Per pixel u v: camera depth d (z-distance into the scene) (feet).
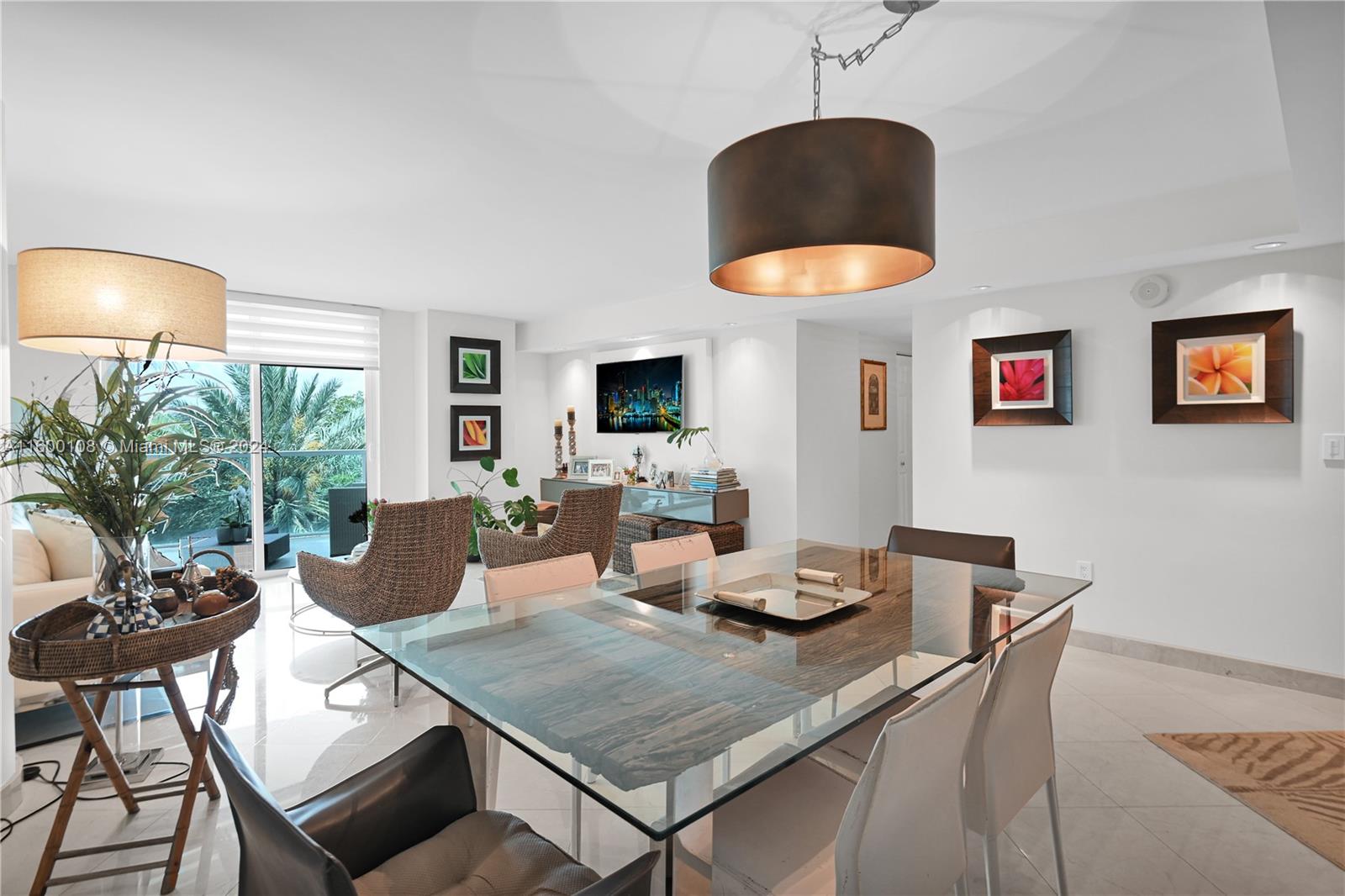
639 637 5.69
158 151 8.36
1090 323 12.13
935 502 14.15
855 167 4.41
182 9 5.56
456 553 10.93
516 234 12.05
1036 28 5.92
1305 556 10.24
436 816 4.54
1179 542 11.32
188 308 6.58
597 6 5.59
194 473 6.54
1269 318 10.32
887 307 15.07
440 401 19.97
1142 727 9.18
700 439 19.22
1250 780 7.80
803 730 3.97
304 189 9.71
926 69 6.63
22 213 10.62
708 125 7.82
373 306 19.21
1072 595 6.98
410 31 5.92
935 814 4.08
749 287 5.81
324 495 19.02
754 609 6.29
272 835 2.86
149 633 5.67
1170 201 10.19
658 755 3.71
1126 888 6.04
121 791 7.01
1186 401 11.09
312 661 11.96
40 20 5.66
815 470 17.65
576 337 20.38
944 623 6.02
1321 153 6.52
